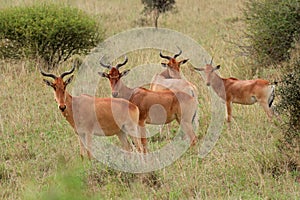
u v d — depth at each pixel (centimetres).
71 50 4444
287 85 2638
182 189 2395
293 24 4053
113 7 6938
